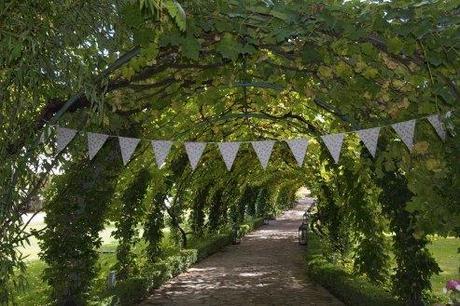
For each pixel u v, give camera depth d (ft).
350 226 35.65
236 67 16.16
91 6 10.04
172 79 16.19
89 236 18.76
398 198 20.26
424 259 20.22
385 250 26.45
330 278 32.40
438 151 14.47
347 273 31.22
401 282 20.51
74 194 18.40
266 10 10.12
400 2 9.92
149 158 29.32
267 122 32.14
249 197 83.97
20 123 10.96
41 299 25.59
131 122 19.44
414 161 15.38
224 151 12.02
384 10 10.30
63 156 13.10
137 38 11.07
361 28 11.08
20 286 11.12
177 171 37.81
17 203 10.94
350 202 27.30
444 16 10.04
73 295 18.42
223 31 12.00
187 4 10.46
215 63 14.97
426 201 14.73
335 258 38.19
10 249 10.65
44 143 11.89
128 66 13.25
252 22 11.09
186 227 59.98
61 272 18.35
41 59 9.88
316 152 34.17
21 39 8.97
